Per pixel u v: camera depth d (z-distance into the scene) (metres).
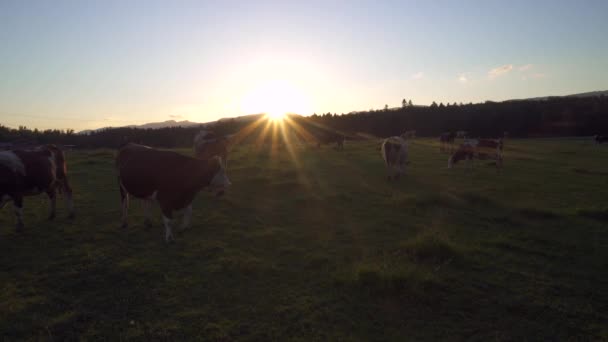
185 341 3.96
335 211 9.56
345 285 5.20
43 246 6.73
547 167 19.09
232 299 4.87
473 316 4.53
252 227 8.09
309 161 21.33
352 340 3.97
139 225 8.10
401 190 12.59
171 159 7.18
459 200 10.66
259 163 19.84
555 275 5.75
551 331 4.24
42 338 3.97
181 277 5.49
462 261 6.14
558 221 8.77
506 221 8.77
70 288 5.13
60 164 8.44
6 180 7.14
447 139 31.53
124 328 4.20
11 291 4.98
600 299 4.99
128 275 5.50
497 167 18.02
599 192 12.38
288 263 6.10
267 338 4.03
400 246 6.64
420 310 4.63
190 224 8.23
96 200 10.52
